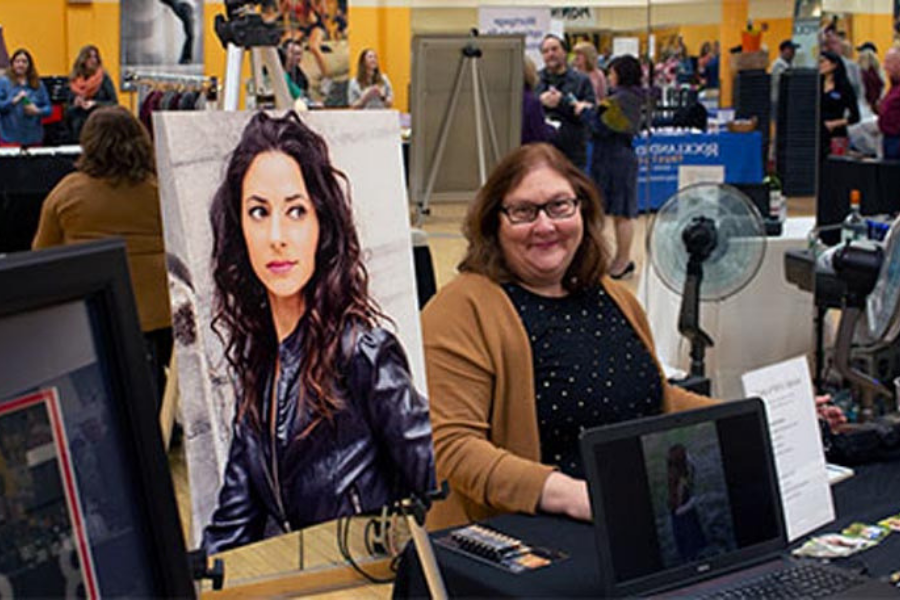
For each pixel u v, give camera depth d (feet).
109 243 2.93
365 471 6.03
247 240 5.70
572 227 7.64
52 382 2.81
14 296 2.67
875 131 17.11
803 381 6.64
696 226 13.57
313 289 5.92
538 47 30.81
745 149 14.02
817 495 6.58
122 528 2.94
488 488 6.96
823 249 13.87
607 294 8.05
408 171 18.35
